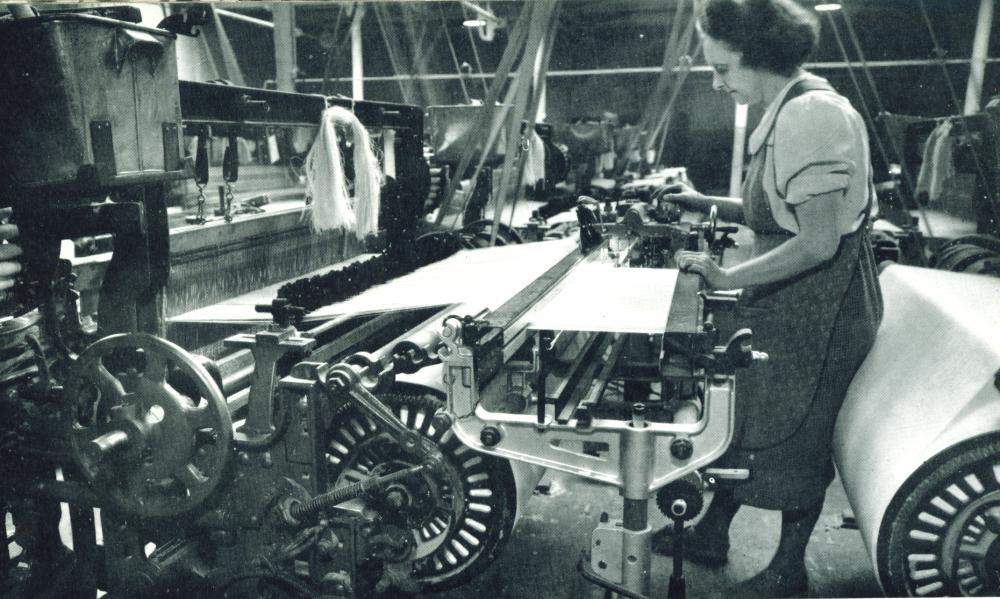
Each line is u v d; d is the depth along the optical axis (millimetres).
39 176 1497
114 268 1721
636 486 1573
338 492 1579
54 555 1876
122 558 1744
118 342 1592
